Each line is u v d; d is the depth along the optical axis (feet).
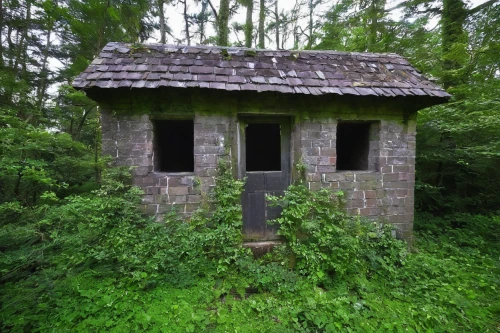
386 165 12.58
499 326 8.46
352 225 11.53
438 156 17.12
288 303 9.02
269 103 11.62
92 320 7.68
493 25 17.71
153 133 11.66
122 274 9.45
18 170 10.57
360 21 27.27
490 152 14.19
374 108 12.38
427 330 8.18
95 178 18.06
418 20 23.48
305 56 13.12
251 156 18.52
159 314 8.13
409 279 10.49
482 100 15.96
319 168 11.97
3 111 12.71
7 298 7.82
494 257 13.02
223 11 26.25
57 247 10.00
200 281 9.70
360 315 8.59
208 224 11.19
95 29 21.15
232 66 11.58
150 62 11.16
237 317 8.43
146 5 26.45
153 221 10.91
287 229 10.94
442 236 15.10
